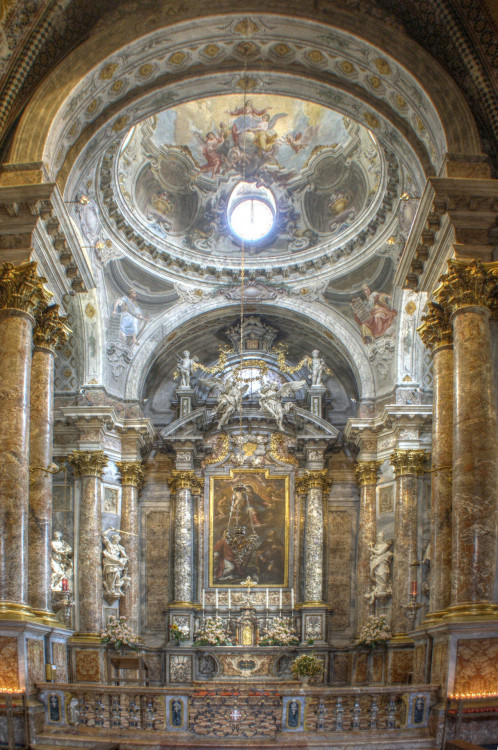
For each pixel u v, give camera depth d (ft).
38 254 56.90
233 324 98.27
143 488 93.61
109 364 88.43
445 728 46.24
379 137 65.16
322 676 85.35
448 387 57.00
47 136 56.18
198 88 64.08
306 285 92.27
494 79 55.88
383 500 86.58
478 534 49.24
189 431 93.09
